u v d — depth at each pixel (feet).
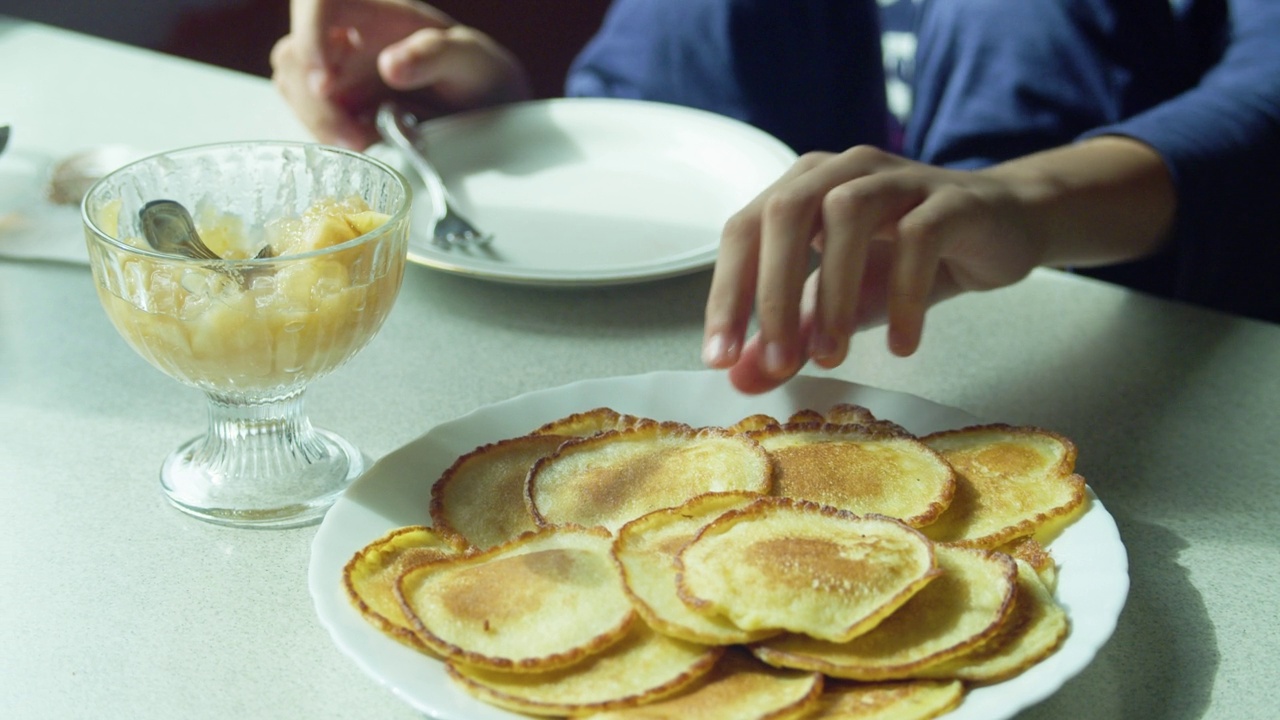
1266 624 2.05
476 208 3.03
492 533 2.09
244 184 2.47
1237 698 1.95
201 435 2.40
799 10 4.31
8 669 2.00
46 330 2.66
